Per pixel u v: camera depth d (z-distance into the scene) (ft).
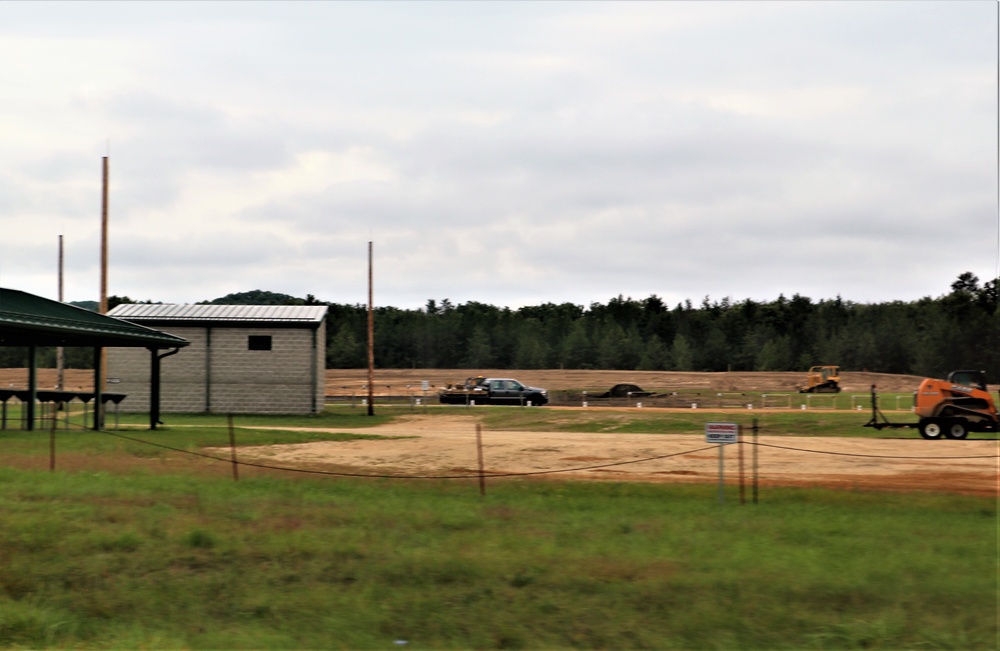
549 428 137.49
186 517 56.70
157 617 39.78
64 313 114.62
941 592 41.42
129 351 169.78
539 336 460.55
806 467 85.92
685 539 51.13
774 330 449.06
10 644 36.47
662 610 39.55
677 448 101.60
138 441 99.14
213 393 168.66
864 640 36.04
